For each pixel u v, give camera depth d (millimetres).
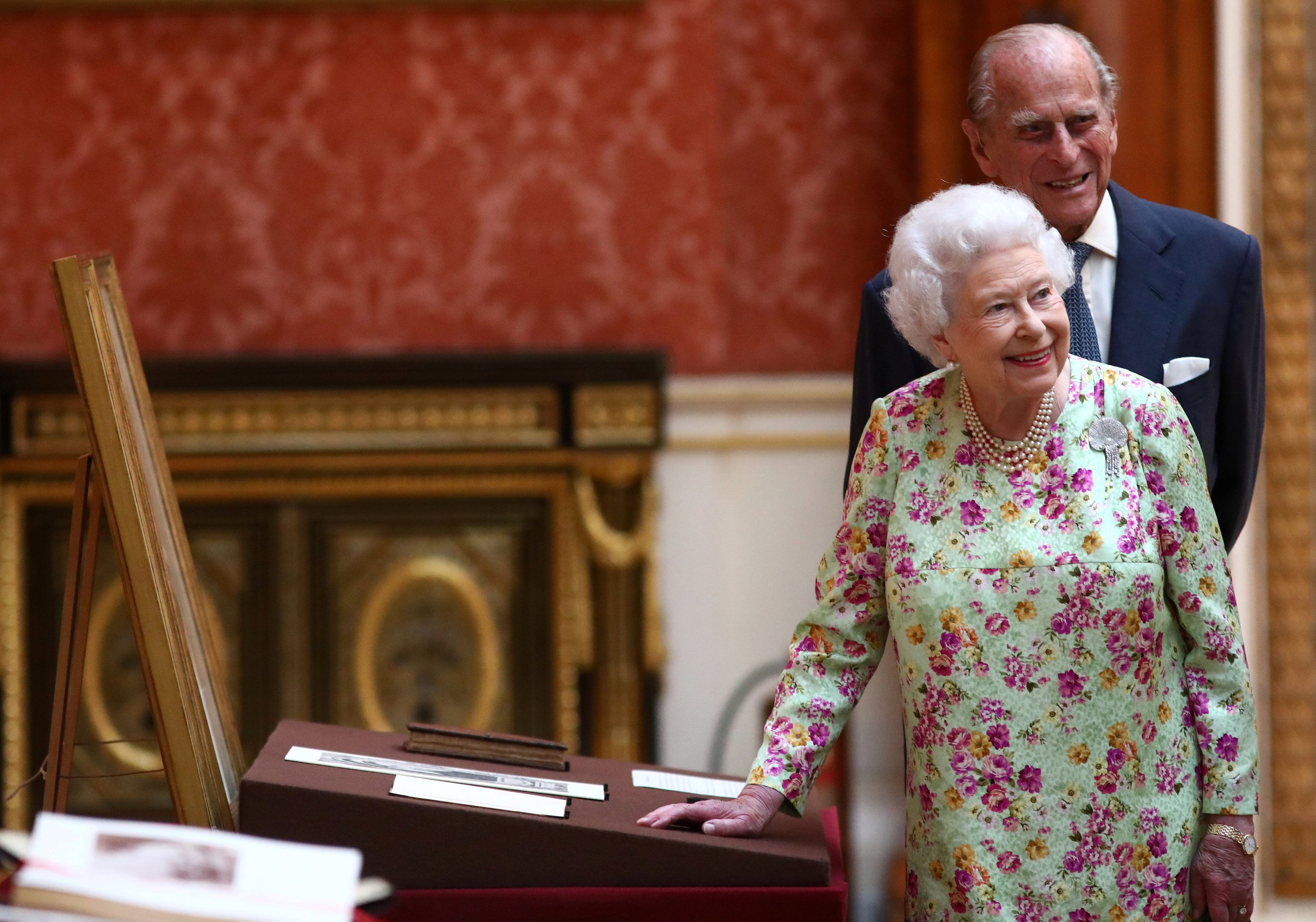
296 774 7938
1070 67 8938
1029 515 7766
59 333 20891
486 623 20359
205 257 20906
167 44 20750
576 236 20984
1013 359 7527
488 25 20797
